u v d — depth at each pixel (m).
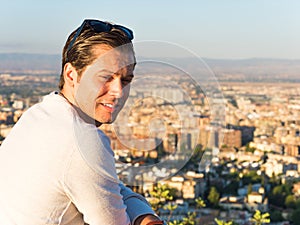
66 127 1.61
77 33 1.67
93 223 1.62
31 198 1.61
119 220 1.65
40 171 1.60
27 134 1.66
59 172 1.59
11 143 1.68
